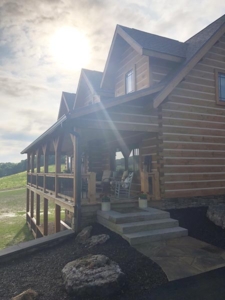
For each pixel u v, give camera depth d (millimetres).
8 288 3982
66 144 12109
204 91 9586
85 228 6609
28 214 16172
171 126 8797
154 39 10055
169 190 8523
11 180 39781
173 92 8969
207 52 9742
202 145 9336
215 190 9398
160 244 5539
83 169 14742
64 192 8977
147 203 7957
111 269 3875
